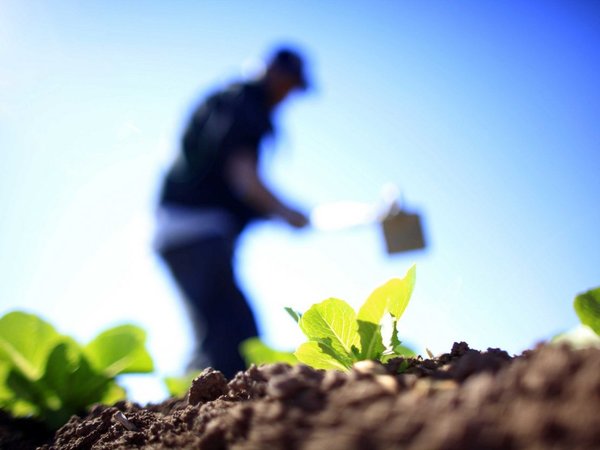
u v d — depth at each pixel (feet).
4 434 3.83
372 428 1.80
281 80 9.89
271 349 4.57
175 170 9.39
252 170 9.22
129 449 2.70
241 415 2.18
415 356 3.22
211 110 9.37
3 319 4.10
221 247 8.99
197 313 8.71
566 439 1.56
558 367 1.81
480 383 1.89
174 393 4.52
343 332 3.04
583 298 2.92
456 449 1.62
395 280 2.94
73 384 4.08
